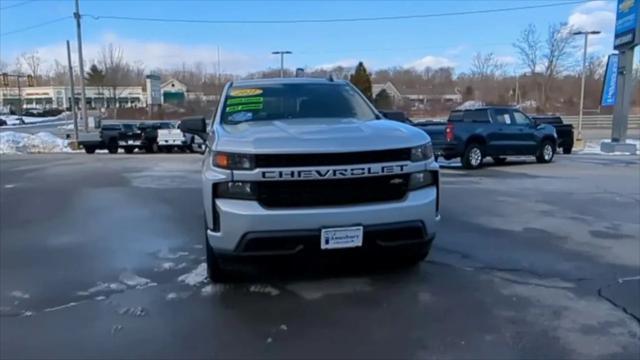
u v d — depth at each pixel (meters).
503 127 13.19
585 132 38.06
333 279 4.23
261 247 3.61
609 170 11.98
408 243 3.84
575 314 3.52
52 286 4.22
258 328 3.38
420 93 81.12
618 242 5.36
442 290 3.97
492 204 7.47
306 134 3.78
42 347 3.16
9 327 3.45
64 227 6.34
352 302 3.77
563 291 3.95
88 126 32.94
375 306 3.69
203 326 3.42
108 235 5.89
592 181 9.94
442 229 5.91
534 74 51.16
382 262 4.52
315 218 3.55
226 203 3.62
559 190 8.78
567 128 18.41
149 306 3.77
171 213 7.13
